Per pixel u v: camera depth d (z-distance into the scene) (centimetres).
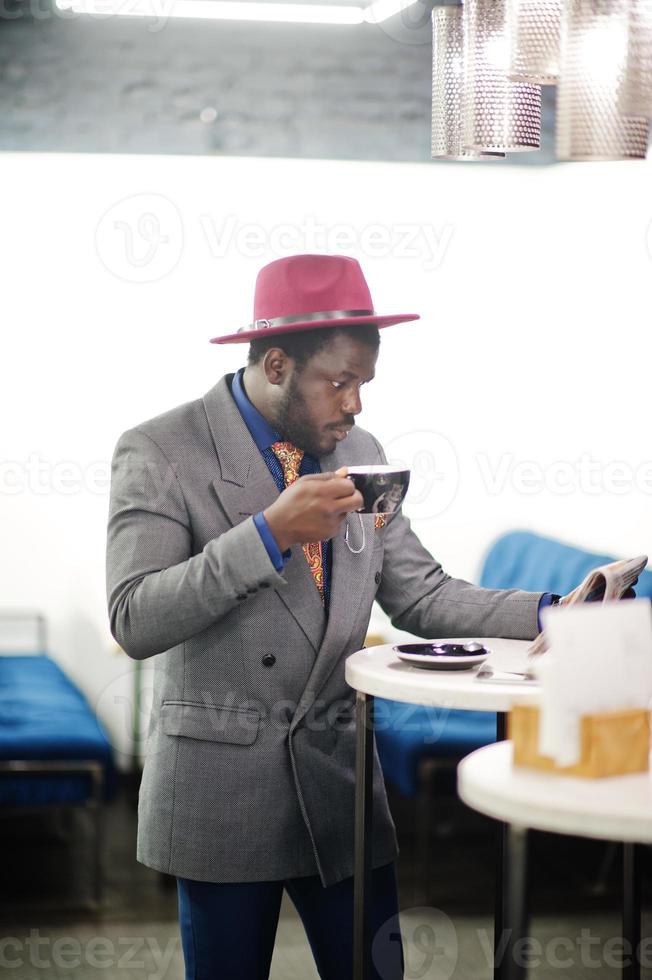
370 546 207
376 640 376
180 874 196
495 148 212
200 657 196
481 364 381
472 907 332
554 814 122
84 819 398
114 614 190
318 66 358
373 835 205
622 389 364
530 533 374
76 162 353
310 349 193
